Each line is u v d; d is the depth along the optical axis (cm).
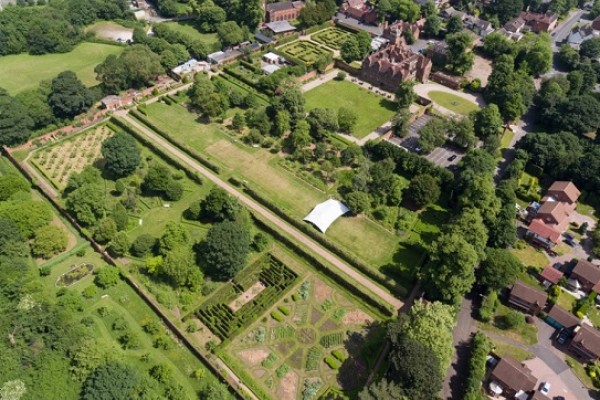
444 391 10125
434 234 13850
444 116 18712
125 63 19338
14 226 12400
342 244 13475
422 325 10019
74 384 9719
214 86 19362
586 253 13575
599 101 19088
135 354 10512
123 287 11981
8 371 9631
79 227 13362
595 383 10344
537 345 11094
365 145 16800
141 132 17650
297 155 16612
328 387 10106
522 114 18662
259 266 12750
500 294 12175
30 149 16512
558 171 15812
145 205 14412
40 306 10625
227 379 10006
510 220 13238
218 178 15650
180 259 11506
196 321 11319
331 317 11556
